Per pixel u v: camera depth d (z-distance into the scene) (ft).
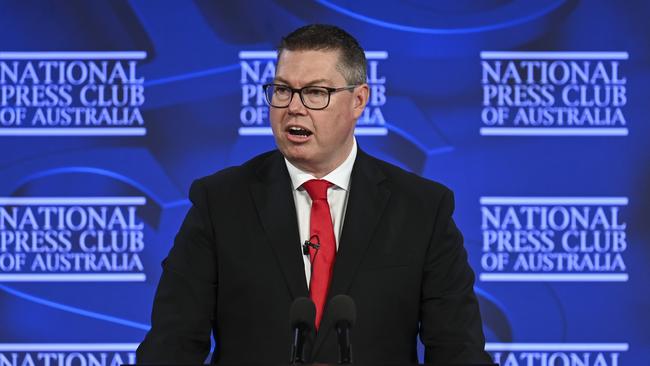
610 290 50.98
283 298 28.58
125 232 50.96
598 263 51.06
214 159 50.98
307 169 30.04
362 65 29.45
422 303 29.66
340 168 30.37
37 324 50.72
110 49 50.93
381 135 50.96
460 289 29.53
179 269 29.17
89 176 50.88
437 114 51.06
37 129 50.80
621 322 50.96
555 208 51.06
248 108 51.01
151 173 50.96
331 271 29.22
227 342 28.91
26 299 50.70
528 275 51.06
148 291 50.96
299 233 29.68
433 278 29.53
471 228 51.03
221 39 51.03
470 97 51.08
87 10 50.98
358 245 29.17
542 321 51.01
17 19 50.78
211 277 29.35
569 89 51.06
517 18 51.11
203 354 28.94
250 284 28.78
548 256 51.03
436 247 29.76
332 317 23.29
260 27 51.01
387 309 28.78
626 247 50.98
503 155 51.06
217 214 29.73
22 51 50.78
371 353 28.32
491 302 51.01
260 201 29.94
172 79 50.98
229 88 51.01
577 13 51.06
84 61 50.85
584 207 51.06
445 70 51.11
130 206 50.96
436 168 50.96
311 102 28.22
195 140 50.96
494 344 50.93
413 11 51.11
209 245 29.45
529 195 51.08
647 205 51.03
